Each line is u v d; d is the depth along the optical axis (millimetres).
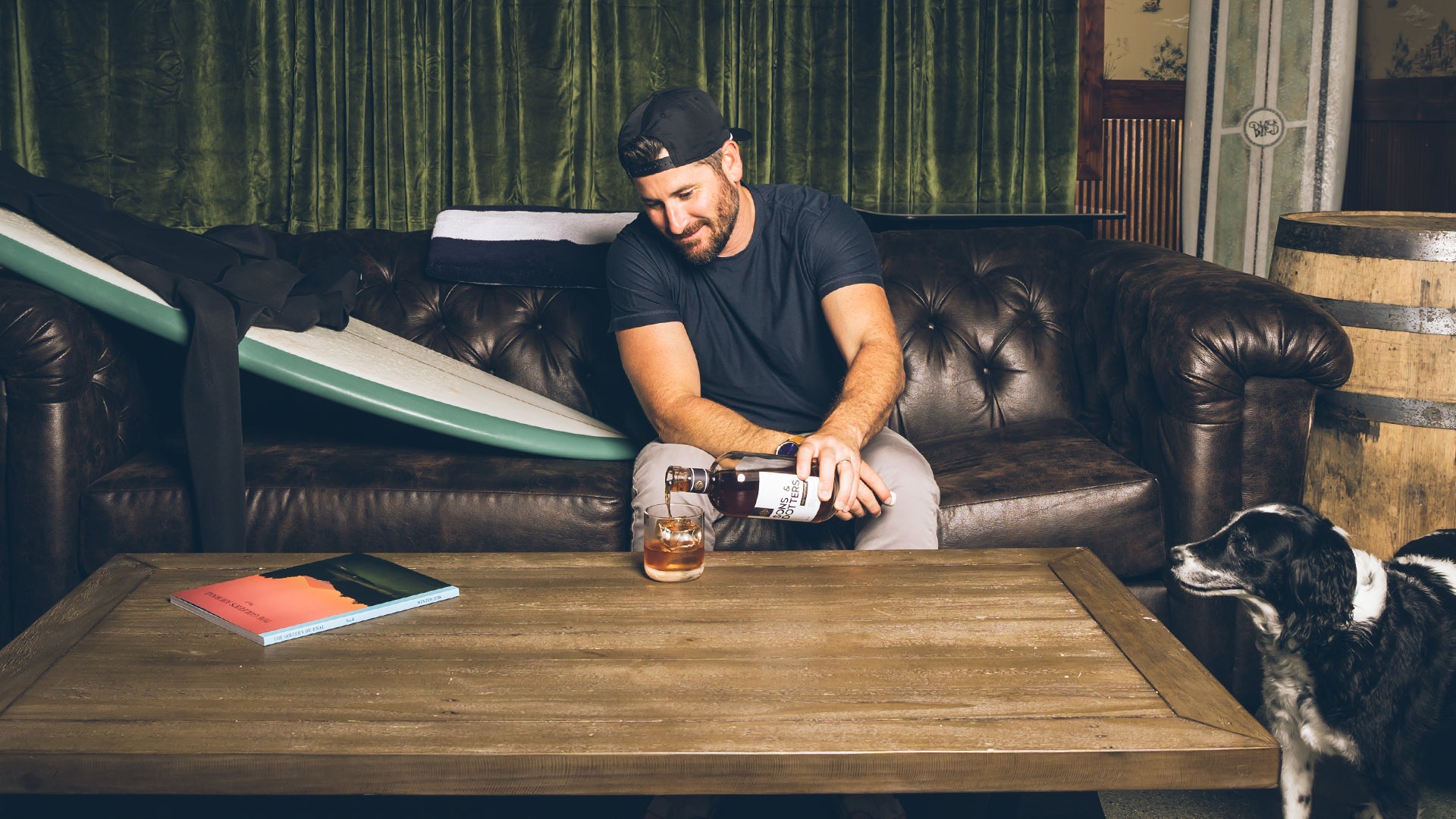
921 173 4082
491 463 2201
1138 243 2682
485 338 2688
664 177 1870
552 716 1087
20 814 1467
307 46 3730
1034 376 2574
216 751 1015
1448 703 1656
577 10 3816
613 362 2631
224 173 3787
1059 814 1482
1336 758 2049
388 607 1349
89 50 3691
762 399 2145
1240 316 2037
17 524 2059
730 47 3908
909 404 2551
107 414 2189
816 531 2035
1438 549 1844
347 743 1029
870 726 1065
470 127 3822
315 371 2082
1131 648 1242
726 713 1094
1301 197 3695
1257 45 3715
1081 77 4297
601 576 1486
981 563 1536
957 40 3990
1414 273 2170
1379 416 2236
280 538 2088
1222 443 2061
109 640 1271
